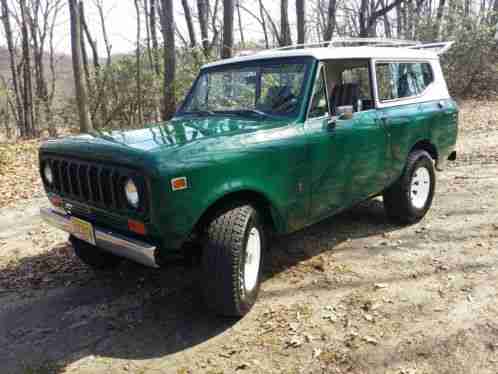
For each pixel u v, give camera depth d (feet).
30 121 70.08
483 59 69.26
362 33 52.70
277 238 17.52
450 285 13.33
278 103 13.84
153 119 57.52
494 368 9.73
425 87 18.93
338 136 14.10
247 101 14.70
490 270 14.12
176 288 14.29
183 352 10.95
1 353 11.35
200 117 15.16
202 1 51.65
